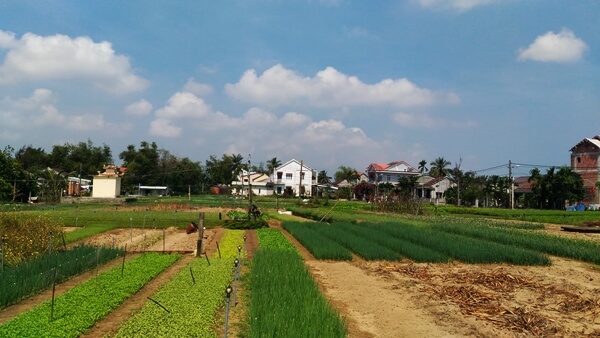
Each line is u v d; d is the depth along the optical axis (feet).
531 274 75.36
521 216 200.64
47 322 40.70
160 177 428.56
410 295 59.88
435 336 44.01
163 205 241.76
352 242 104.63
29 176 261.24
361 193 383.65
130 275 63.00
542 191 275.80
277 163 499.51
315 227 141.90
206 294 51.85
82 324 40.96
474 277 71.61
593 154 298.97
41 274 56.39
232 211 202.80
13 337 36.37
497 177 327.26
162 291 53.26
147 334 37.27
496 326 47.01
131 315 46.16
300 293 50.24
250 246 104.78
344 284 66.59
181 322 40.60
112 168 312.09
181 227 148.36
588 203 291.79
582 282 69.21
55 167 438.40
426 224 153.28
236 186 454.81
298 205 280.31
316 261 86.53
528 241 106.32
